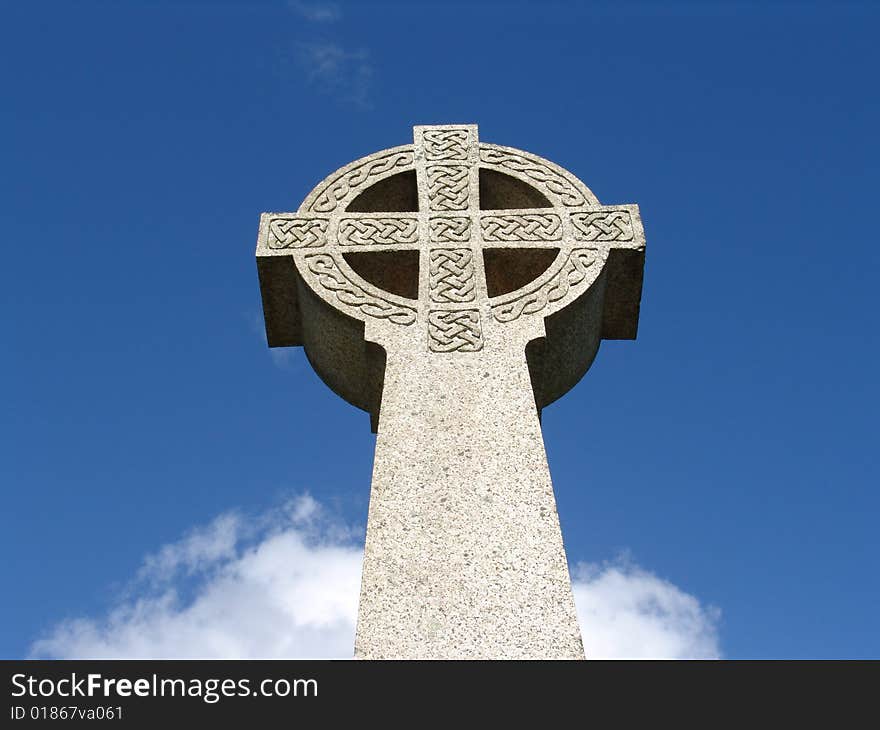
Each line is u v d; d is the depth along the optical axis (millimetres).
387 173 6875
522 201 7004
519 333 5832
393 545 4738
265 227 6484
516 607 4488
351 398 6504
